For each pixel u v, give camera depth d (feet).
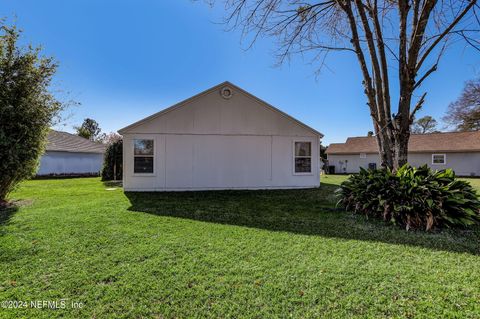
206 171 33.37
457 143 68.74
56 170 60.70
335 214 19.12
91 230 14.42
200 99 33.24
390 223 16.16
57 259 10.44
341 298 7.80
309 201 25.04
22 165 22.29
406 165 18.37
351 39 20.58
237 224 16.22
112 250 11.49
